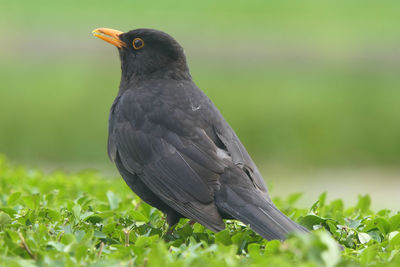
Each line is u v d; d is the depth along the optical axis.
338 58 29.66
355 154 19.09
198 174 6.44
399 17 36.84
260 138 19.36
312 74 26.73
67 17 35.06
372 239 6.14
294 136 19.45
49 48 29.94
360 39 32.72
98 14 36.06
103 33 8.03
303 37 33.25
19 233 5.56
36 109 20.42
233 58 29.52
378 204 14.47
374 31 34.06
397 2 40.31
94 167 17.80
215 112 7.13
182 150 6.66
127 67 7.92
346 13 37.94
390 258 5.52
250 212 6.09
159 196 6.64
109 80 24.58
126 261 5.27
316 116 20.34
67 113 20.30
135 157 6.92
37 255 5.39
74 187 8.71
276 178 17.59
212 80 25.31
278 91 23.53
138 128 7.00
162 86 7.41
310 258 4.77
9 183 8.79
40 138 19.00
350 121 20.27
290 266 4.79
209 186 6.33
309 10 38.72
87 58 28.58
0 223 6.19
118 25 33.78
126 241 5.97
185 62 7.91
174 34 32.94
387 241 6.02
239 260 5.34
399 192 15.99
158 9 38.00
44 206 7.42
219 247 5.41
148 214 7.38
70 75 25.27
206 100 7.24
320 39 32.84
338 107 21.45
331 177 17.62
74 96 21.94
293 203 8.30
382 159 19.09
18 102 21.06
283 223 5.95
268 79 25.67
